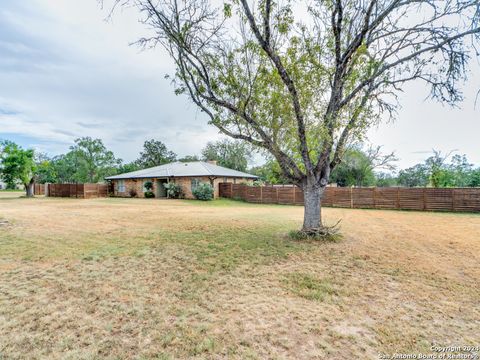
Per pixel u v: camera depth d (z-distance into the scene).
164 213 13.01
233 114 7.02
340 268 4.80
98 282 4.13
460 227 9.25
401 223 10.23
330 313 3.15
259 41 5.70
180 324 2.90
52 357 2.34
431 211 14.48
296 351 2.42
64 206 16.67
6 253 5.73
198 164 26.52
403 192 15.32
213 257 5.45
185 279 4.26
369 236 7.59
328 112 6.58
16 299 3.53
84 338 2.63
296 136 6.73
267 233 7.88
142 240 6.95
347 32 6.48
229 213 13.17
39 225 9.27
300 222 10.06
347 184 26.64
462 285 4.01
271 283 4.10
